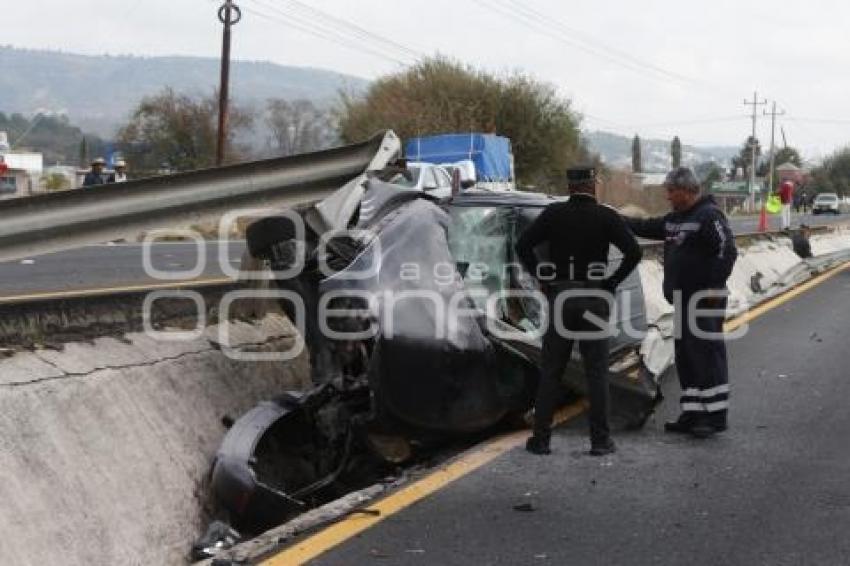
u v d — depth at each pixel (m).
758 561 4.89
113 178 19.31
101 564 5.21
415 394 6.08
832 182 132.75
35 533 4.95
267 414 6.18
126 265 16.03
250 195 7.25
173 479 6.01
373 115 46.81
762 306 15.30
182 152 54.16
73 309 6.31
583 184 6.62
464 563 4.83
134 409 6.09
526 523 5.40
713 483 6.15
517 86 48.00
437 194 7.80
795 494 5.94
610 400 7.36
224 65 36.16
